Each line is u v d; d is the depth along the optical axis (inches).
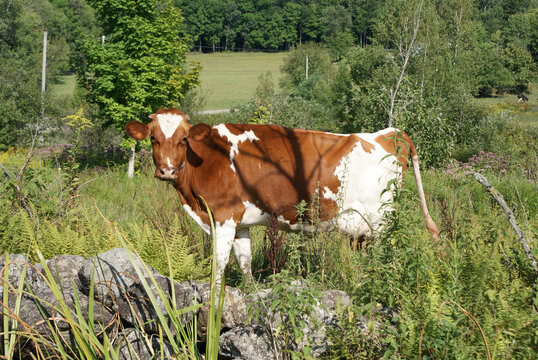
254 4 5556.1
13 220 195.6
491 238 164.2
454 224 187.0
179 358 119.7
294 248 144.8
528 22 3811.5
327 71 2313.0
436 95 1055.0
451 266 139.5
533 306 131.3
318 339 138.0
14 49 2117.4
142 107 588.1
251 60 4665.4
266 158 191.9
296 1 5669.3
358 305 135.0
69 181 256.7
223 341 138.6
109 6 601.6
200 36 5497.1
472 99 999.0
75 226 224.8
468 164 637.3
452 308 127.3
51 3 3762.3
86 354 112.3
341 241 197.5
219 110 2313.0
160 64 604.7
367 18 5187.0
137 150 639.8
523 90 3090.6
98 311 139.3
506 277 142.9
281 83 2422.5
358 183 199.6
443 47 1140.5
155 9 622.5
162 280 138.9
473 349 113.4
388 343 125.8
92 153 693.9
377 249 132.2
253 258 227.3
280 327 129.5
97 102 622.2
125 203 352.2
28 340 133.6
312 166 194.2
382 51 1184.8
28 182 240.5
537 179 503.8
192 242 227.0
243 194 190.2
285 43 5526.6
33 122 914.7
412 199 142.6
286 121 738.2
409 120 645.9
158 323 133.0
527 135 834.8
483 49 2997.0
